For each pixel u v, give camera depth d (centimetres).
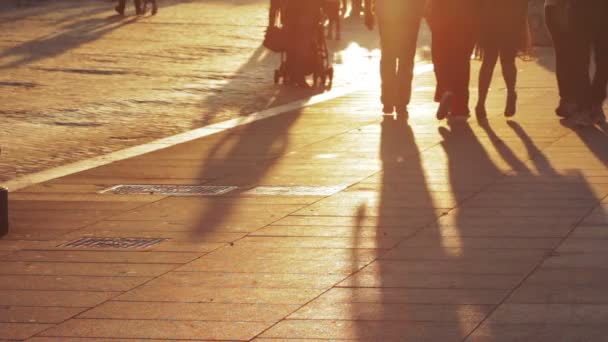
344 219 1078
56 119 1964
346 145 1556
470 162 1382
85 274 899
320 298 813
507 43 1742
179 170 1405
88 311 796
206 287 851
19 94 2298
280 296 821
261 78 2619
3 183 1346
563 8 1662
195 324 759
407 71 1850
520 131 1631
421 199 1164
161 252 966
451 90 1784
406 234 1009
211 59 3044
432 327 738
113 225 1082
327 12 3800
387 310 779
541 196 1159
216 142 1636
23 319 779
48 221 1110
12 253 976
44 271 912
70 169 1441
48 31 3812
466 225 1038
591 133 1595
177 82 2522
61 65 2838
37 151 1628
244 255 948
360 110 1972
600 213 1070
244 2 5544
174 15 4631
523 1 1741
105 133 1800
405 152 1477
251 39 3650
